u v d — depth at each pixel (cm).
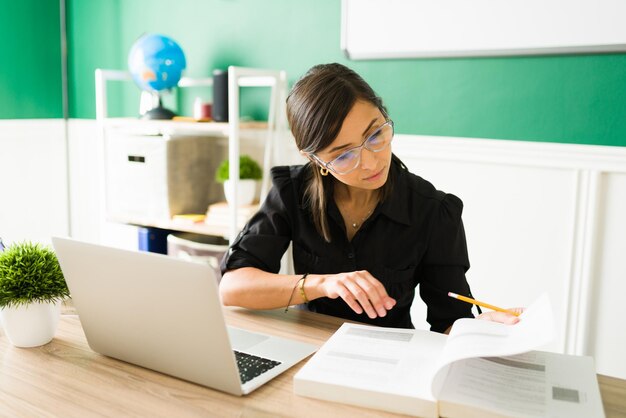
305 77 117
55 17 312
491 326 92
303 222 137
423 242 133
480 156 212
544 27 195
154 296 87
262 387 88
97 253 90
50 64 314
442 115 220
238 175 235
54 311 105
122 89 303
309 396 85
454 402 77
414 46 220
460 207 135
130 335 93
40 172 318
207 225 244
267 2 252
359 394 82
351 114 110
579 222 198
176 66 250
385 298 104
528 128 204
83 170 325
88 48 311
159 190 250
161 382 90
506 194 211
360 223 135
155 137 247
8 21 294
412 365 88
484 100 211
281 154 253
